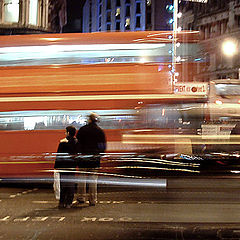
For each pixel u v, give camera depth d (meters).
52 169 11.65
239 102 12.24
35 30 46.34
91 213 7.54
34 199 9.18
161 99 11.53
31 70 11.84
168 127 11.55
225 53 48.62
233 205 7.71
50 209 8.04
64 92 11.71
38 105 11.75
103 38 11.83
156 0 77.88
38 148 11.74
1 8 44.72
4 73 11.91
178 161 11.25
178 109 11.61
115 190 10.01
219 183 9.73
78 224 6.65
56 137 11.70
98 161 8.61
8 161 11.73
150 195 9.01
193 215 6.96
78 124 11.61
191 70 11.55
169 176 10.84
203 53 11.54
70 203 8.17
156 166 11.11
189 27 51.59
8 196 9.67
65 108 11.66
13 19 44.72
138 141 11.48
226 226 6.23
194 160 11.15
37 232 6.11
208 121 11.75
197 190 9.14
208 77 11.62
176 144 11.51
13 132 11.82
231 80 12.54
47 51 11.84
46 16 47.16
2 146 11.84
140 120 11.55
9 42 11.97
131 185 10.57
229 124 11.99
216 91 12.32
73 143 8.53
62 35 12.03
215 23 50.50
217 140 11.75
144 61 11.62
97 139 8.88
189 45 11.54
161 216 6.99
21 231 6.20
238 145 11.77
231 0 49.31
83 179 8.58
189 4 51.03
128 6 84.38
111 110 11.57
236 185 9.59
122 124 11.56
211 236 5.68
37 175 11.62
